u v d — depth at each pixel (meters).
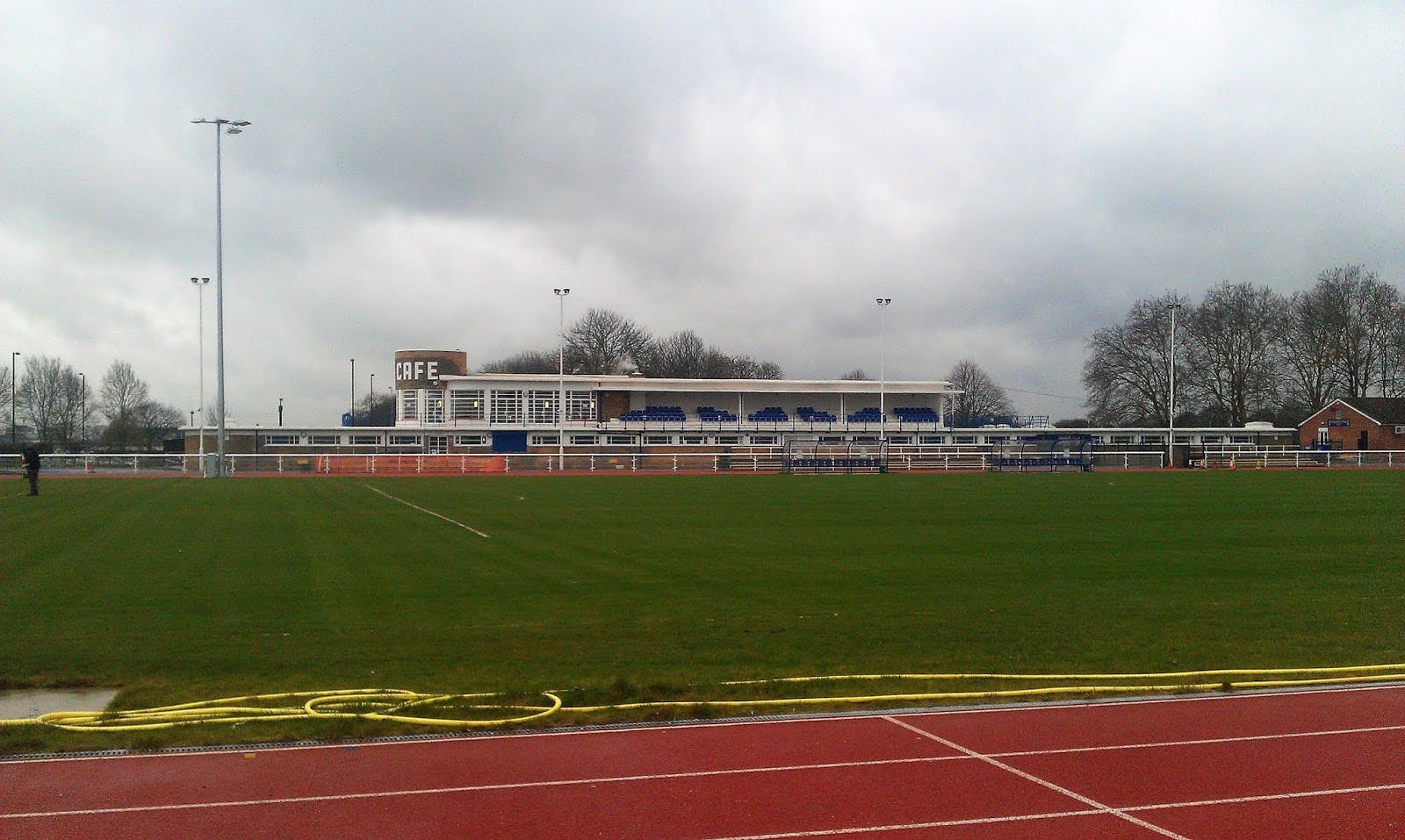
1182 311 104.50
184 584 20.09
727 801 9.10
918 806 9.02
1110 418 112.75
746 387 101.31
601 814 8.81
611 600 18.59
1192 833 8.48
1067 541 27.58
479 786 9.45
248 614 17.19
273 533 28.69
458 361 108.25
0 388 119.62
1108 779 9.69
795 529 30.20
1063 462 72.81
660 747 10.53
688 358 150.75
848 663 14.20
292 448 85.44
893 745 10.63
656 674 13.48
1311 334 102.56
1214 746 10.66
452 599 18.67
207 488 48.44
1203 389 105.00
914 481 55.81
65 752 10.29
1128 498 42.66
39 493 43.97
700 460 71.81
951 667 13.99
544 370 159.00
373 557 23.83
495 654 14.56
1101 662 14.33
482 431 90.75
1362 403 92.69
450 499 41.94
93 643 15.04
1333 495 44.09
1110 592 19.81
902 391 105.25
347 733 10.85
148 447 104.25
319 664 13.92
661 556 24.39
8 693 12.56
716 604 18.33
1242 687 12.95
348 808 8.93
